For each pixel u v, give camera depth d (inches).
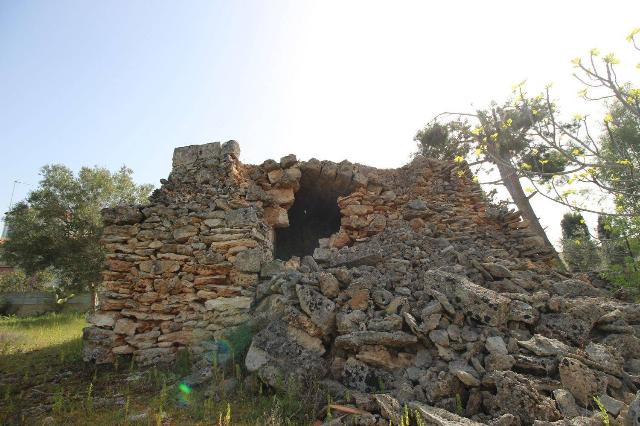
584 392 124.8
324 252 272.1
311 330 166.6
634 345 153.3
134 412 146.6
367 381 145.3
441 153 577.6
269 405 141.8
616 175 200.8
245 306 213.5
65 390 176.2
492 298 164.4
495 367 137.1
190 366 197.6
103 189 725.9
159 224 239.9
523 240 314.8
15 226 669.9
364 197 326.0
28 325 390.3
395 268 219.9
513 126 327.9
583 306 166.9
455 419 113.8
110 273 225.6
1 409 154.1
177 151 277.1
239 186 268.7
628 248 285.7
